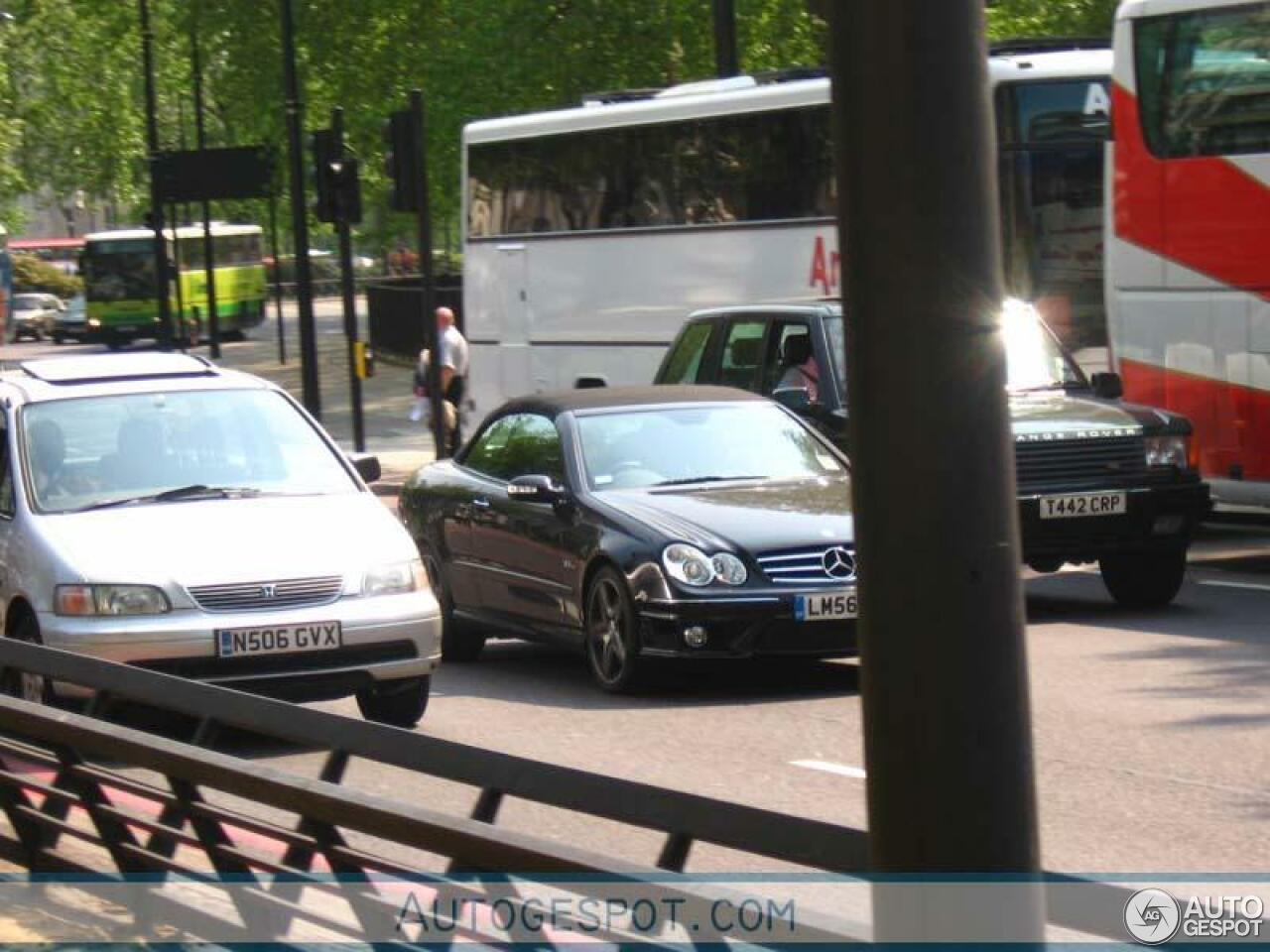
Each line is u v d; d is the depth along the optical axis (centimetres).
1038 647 1622
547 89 4641
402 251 9388
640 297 3088
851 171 429
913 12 421
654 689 1521
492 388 3447
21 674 1308
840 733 1317
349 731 751
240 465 1418
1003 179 2570
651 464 1593
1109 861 917
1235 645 1584
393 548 1330
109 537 1306
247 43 5878
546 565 1580
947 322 425
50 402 1433
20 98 9719
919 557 427
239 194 3822
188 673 1264
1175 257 2125
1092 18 4475
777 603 1440
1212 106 2081
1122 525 1755
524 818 1038
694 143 2969
